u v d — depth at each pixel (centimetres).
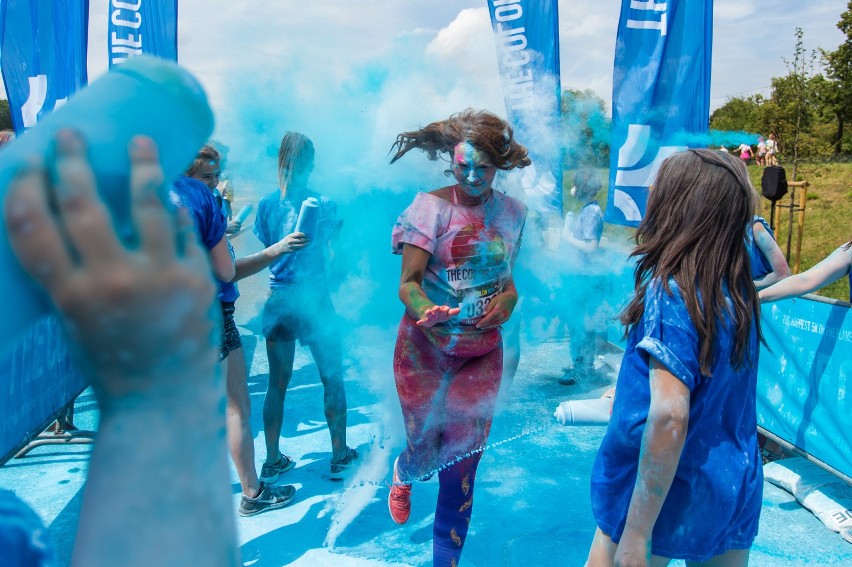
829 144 1427
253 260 241
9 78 449
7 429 252
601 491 159
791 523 272
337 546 254
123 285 28
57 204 27
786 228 1057
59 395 305
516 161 182
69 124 27
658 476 136
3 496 45
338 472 299
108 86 29
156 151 29
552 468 315
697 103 372
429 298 192
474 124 175
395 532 263
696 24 371
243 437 273
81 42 441
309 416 393
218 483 34
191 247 31
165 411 31
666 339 136
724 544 148
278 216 248
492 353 201
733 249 140
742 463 145
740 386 144
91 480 32
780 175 592
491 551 252
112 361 30
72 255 27
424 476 208
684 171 142
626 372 152
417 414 200
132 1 396
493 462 321
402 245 191
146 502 32
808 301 284
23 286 27
